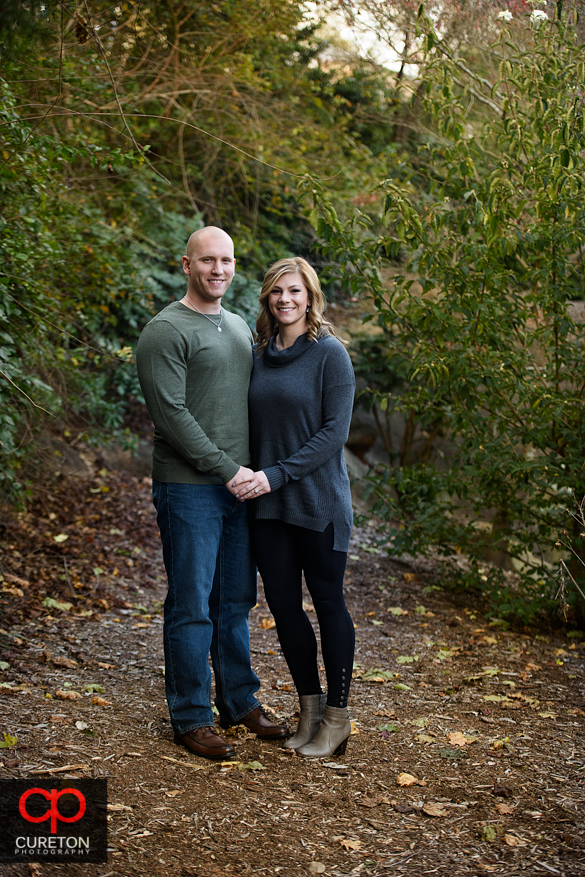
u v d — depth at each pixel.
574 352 4.70
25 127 3.91
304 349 2.81
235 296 8.83
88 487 6.92
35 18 3.57
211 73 7.91
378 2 6.08
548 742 2.99
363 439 9.43
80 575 5.12
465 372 4.47
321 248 4.62
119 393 7.83
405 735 3.03
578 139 3.95
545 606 4.92
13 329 4.42
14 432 4.51
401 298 4.61
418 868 2.04
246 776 2.57
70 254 5.31
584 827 2.27
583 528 4.51
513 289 4.85
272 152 8.79
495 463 4.57
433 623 4.88
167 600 2.84
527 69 4.22
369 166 8.83
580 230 4.16
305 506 2.75
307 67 9.39
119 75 6.32
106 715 2.99
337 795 2.47
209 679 2.80
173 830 2.18
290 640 2.84
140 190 7.80
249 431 2.88
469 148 4.58
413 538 5.36
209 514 2.79
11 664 3.47
